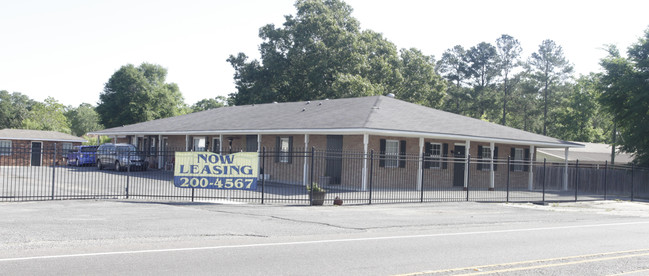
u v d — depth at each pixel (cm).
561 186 3353
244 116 3516
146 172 3161
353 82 4512
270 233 1167
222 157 1872
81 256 851
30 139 4309
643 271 850
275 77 5144
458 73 7881
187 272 754
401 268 823
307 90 5047
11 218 1272
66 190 2086
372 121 2539
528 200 2386
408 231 1284
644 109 3762
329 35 5091
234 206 1698
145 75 8231
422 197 2106
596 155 5216
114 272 739
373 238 1141
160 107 6938
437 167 2906
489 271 819
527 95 7544
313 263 845
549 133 7638
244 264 822
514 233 1298
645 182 3259
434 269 822
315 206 1792
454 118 3134
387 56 5469
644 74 3766
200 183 1858
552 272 826
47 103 9038
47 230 1105
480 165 3108
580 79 6781
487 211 1853
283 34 5241
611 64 3994
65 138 4553
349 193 2316
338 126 2536
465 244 1090
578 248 1076
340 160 2686
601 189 3059
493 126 3231
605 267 876
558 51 7506
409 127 2597
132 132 3969
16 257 833
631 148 3959
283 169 2977
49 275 713
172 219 1335
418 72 5641
